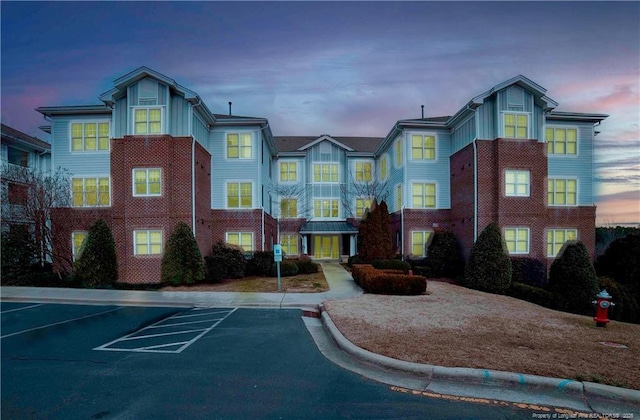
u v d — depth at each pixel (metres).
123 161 17.77
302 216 27.80
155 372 6.05
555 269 14.98
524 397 4.86
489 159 18.98
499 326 8.41
